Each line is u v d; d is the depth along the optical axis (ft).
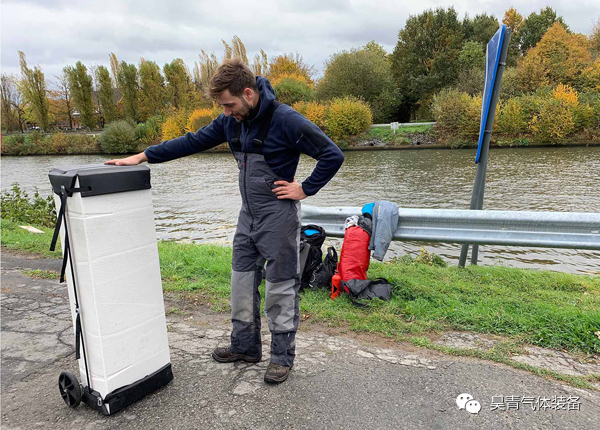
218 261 17.11
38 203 34.63
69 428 7.20
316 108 138.31
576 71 139.54
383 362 9.19
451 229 14.29
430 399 7.81
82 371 7.69
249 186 8.00
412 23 176.04
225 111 7.63
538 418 7.25
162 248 20.36
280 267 8.23
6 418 7.54
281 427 7.09
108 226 7.00
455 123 121.70
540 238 13.43
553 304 12.07
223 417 7.38
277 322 8.50
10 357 9.87
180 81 212.43
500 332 10.49
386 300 12.63
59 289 14.87
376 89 162.50
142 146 166.09
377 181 60.95
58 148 168.76
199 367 9.11
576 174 59.52
